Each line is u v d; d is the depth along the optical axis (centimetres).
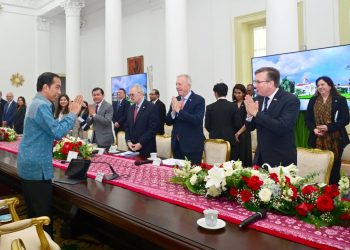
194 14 845
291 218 168
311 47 611
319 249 133
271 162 263
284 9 480
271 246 136
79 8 1056
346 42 570
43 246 196
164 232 154
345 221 157
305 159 289
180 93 369
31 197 244
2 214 313
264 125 250
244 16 745
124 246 259
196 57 848
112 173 271
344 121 393
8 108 938
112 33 834
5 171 327
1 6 1127
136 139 395
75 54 1053
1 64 1138
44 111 237
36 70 1209
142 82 737
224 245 137
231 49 772
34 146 241
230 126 452
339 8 575
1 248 201
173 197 204
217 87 461
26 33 1188
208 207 185
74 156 342
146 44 985
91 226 292
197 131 365
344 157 503
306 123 427
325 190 170
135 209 185
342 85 465
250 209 178
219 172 197
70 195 226
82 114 585
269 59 501
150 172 280
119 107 635
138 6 1003
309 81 484
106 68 848
